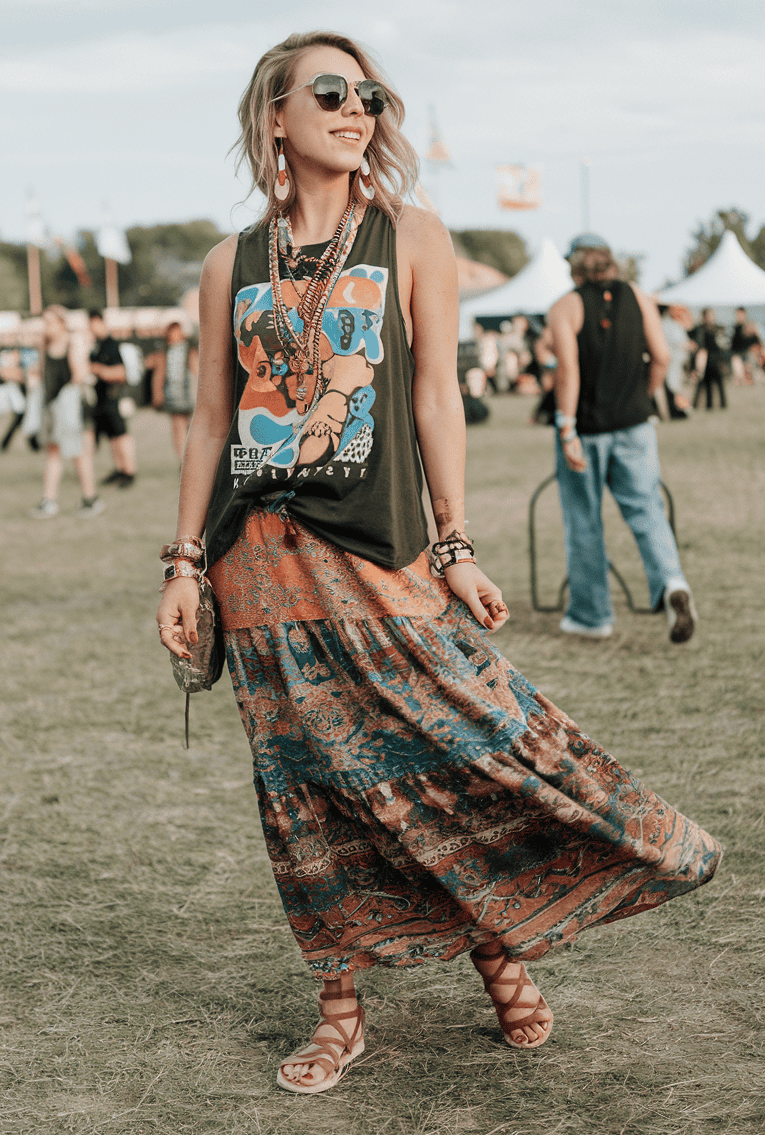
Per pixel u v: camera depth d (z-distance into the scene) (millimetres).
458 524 2012
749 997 2293
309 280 1962
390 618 1908
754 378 27000
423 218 2029
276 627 1942
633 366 4988
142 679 5059
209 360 2068
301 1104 2037
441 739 1889
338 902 2047
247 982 2494
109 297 75875
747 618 5480
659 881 2010
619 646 5137
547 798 1886
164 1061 2197
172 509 10734
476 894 1969
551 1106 1975
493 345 25141
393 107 2023
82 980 2521
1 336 30141
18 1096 2084
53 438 10375
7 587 7301
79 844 3258
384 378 1938
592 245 4996
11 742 4203
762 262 58000
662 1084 2018
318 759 1952
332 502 1910
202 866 3090
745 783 3406
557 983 2393
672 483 10328
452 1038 2229
